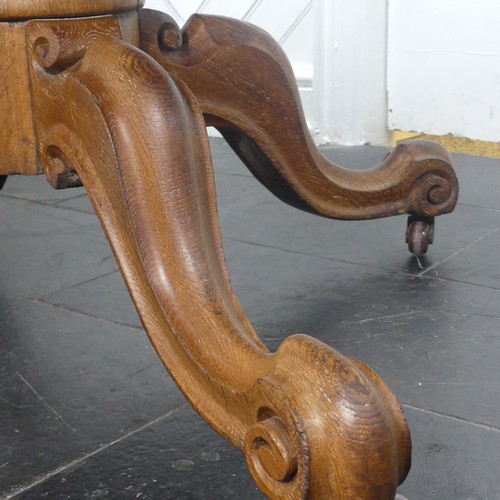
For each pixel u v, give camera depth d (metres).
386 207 1.36
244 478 0.88
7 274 1.46
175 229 0.80
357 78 2.40
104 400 1.04
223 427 0.72
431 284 1.37
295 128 1.21
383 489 0.61
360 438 0.60
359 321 1.24
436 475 0.87
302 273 1.43
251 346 0.74
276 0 2.47
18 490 0.86
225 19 1.12
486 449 0.91
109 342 1.19
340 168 1.33
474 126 2.33
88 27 0.90
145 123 0.80
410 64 2.38
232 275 1.43
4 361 1.14
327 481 0.61
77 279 1.44
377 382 0.64
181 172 0.81
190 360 0.76
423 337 1.18
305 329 1.21
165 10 2.66
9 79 0.91
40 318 1.28
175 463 0.90
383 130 2.46
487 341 1.16
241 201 1.88
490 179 2.02
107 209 0.84
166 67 1.07
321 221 1.72
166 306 0.78
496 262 1.47
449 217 1.73
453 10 2.28
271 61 1.15
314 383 0.61
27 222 1.76
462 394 1.03
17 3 0.88
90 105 0.83
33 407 1.02
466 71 2.30
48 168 0.91
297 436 0.61
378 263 1.47
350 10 2.36
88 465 0.90
